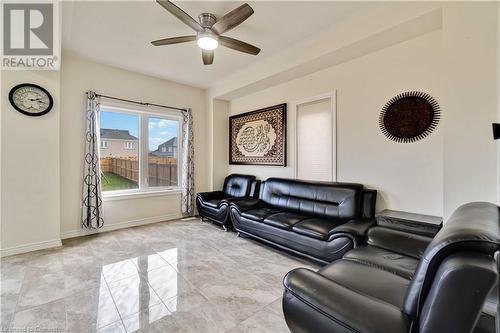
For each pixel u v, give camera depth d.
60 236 3.23
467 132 1.93
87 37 2.95
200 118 5.02
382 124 2.80
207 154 5.06
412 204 2.60
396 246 1.88
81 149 3.59
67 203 3.49
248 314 1.81
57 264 2.62
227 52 3.38
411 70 2.56
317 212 3.06
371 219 2.63
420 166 2.54
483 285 0.73
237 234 3.70
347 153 3.14
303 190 3.29
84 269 2.51
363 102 2.96
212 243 3.32
